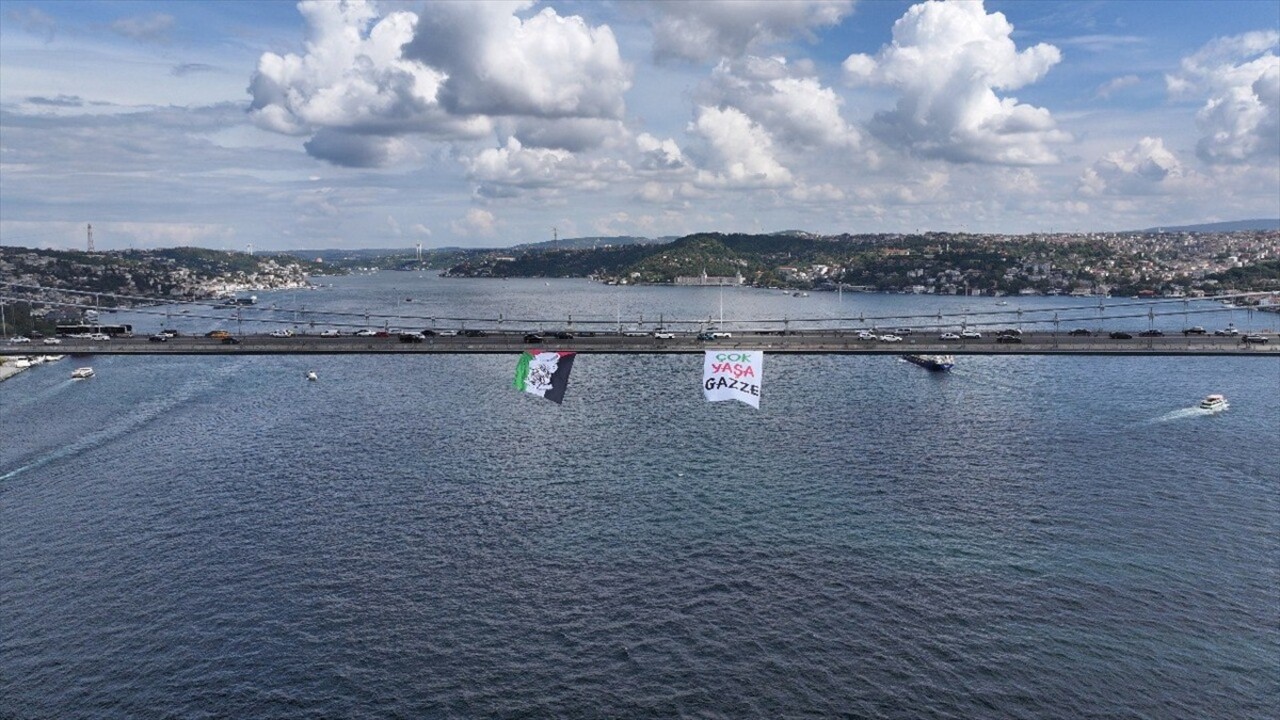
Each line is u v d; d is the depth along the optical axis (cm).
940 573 6919
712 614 6284
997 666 5559
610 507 8619
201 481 9775
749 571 7000
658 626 6122
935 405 13950
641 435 11900
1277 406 13462
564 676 5516
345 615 6344
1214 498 8719
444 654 5797
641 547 7531
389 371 18638
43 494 9394
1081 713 5078
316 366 19388
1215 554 7262
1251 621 6109
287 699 5303
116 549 7675
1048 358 19688
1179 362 18675
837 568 7031
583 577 6931
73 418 13538
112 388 16338
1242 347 16938
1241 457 10306
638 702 5231
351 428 12562
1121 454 10531
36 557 7519
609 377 17475
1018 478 9500
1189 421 12444
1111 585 6688
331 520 8338
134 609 6488
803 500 8762
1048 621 6125
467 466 10275
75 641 6025
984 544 7512
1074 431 11869
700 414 13388
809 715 5078
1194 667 5538
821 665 5594
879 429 12106
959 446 11031
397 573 7050
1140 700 5203
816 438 11562
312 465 10400
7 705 5259
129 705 5256
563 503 8769
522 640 5959
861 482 9381
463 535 7881
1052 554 7281
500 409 14000
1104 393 14925
